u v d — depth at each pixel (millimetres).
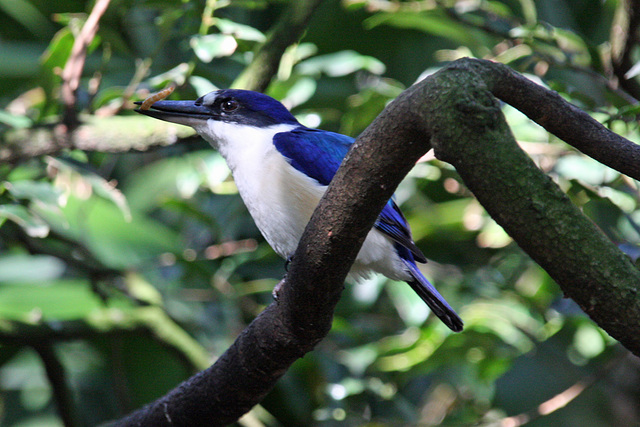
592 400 8469
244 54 7594
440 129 3127
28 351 9500
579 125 3283
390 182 3520
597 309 3086
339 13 9680
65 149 6895
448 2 7906
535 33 6902
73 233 8508
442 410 8898
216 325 8711
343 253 3883
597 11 9445
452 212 8320
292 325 4441
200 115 6504
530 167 3039
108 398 9289
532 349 8367
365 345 8102
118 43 7125
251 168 6113
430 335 7414
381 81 8625
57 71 7078
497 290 8055
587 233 3012
